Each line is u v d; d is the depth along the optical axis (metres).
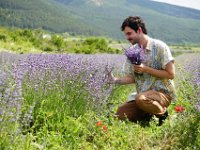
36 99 5.16
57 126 4.97
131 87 9.76
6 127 3.88
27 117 4.33
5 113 3.90
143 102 5.76
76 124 4.95
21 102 4.25
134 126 5.34
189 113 5.03
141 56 5.72
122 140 4.76
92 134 4.94
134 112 5.98
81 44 41.44
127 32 5.88
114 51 42.72
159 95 5.87
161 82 6.01
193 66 12.64
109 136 4.79
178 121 4.99
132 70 6.23
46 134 4.69
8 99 3.94
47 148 4.21
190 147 4.47
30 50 29.83
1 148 3.77
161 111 5.83
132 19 5.83
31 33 38.16
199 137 4.65
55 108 5.28
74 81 5.79
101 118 5.50
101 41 43.34
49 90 5.38
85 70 6.14
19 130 3.95
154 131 5.07
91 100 5.73
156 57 5.91
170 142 4.61
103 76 6.26
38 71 5.51
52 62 5.93
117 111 6.04
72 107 5.54
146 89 6.03
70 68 5.88
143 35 5.93
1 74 4.36
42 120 5.10
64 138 4.69
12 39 34.31
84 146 4.61
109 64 10.41
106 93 5.89
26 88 5.27
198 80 6.56
